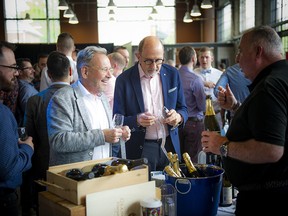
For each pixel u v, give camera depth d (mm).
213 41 15766
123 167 1363
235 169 1415
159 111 2311
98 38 16359
